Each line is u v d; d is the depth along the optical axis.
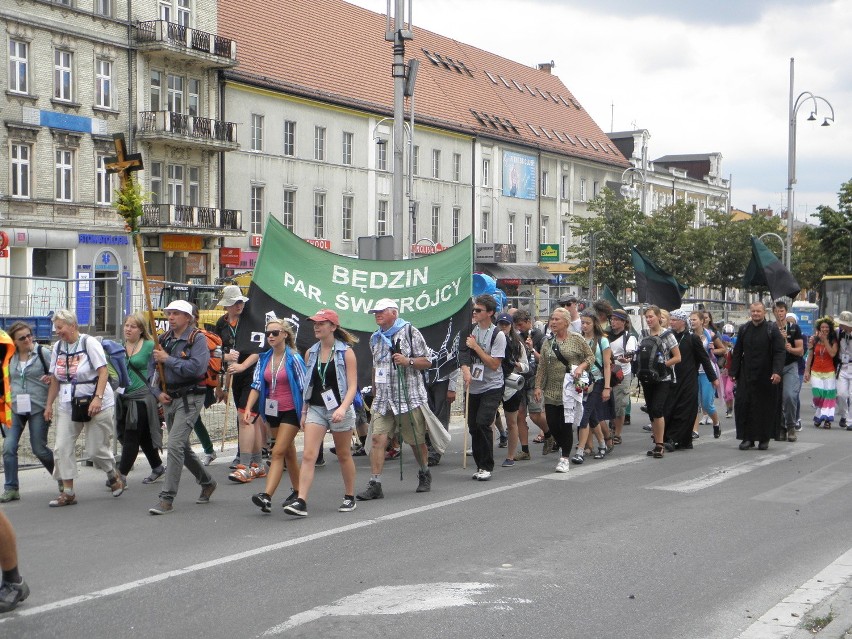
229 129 43.59
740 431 15.07
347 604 6.61
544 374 12.71
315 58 51.06
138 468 12.48
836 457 14.08
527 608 6.59
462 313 13.56
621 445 15.47
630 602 6.79
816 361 18.45
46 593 6.83
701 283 58.03
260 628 6.10
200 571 7.43
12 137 36.09
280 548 8.19
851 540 8.73
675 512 9.90
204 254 43.41
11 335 10.30
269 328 9.70
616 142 85.44
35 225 36.75
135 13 40.69
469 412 11.91
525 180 66.50
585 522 9.36
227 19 47.50
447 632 6.07
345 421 9.63
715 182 97.06
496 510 9.93
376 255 18.69
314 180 48.94
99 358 10.10
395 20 20.22
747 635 6.11
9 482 10.36
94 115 39.09
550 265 67.06
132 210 10.05
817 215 56.28
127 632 6.01
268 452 12.98
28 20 36.31
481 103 64.62
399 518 9.48
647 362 13.87
